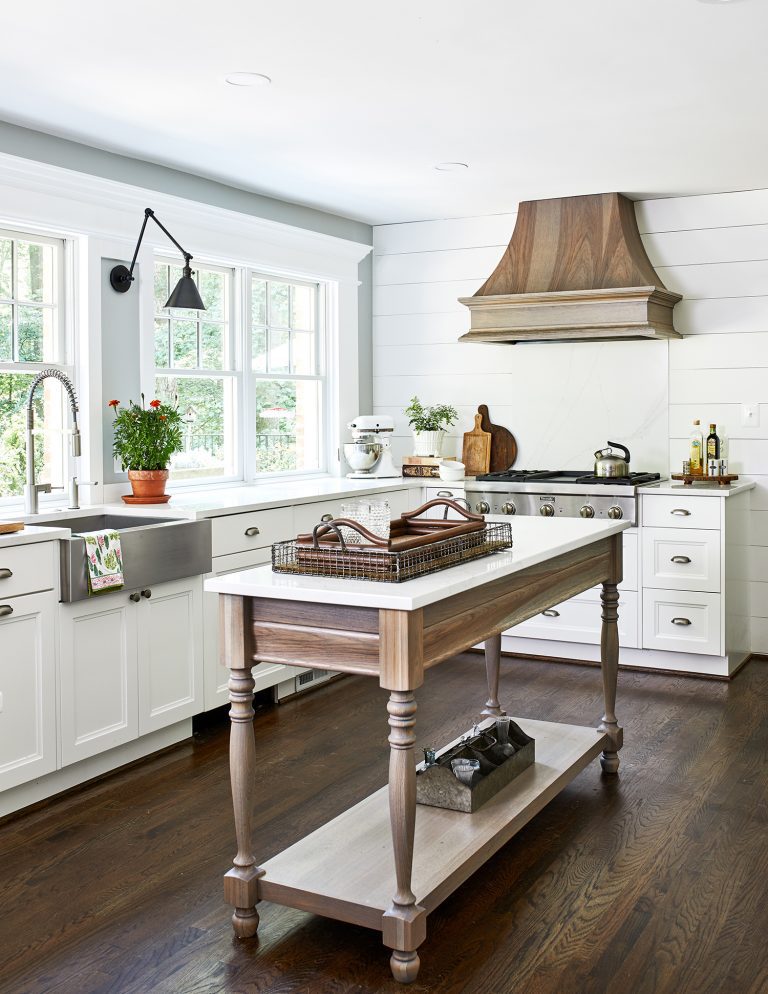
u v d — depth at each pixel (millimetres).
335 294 6137
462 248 6160
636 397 5734
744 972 2428
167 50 3266
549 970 2449
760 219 5383
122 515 4258
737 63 3412
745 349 5457
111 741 3750
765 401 5426
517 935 2615
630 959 2492
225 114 3961
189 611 4141
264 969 2475
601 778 3748
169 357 5059
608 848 3131
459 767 3047
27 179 4016
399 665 2354
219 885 2898
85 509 4184
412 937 2395
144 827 3305
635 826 3297
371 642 2420
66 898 2824
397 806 2387
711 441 5418
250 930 2619
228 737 4254
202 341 5266
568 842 3178
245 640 2594
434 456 6039
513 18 3006
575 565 3400
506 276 5535
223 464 5441
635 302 5125
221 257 5141
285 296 5891
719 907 2748
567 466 5949
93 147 4414
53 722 3500
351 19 3008
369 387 6480
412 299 6344
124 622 3803
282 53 3297
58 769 3533
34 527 3547
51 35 3133
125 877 2949
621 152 4586
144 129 4152
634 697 4805
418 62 3391
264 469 5777
